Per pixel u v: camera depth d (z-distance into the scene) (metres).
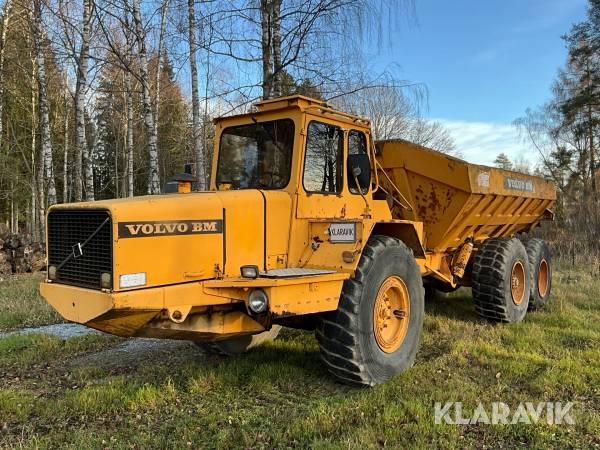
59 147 24.59
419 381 4.38
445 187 5.85
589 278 10.37
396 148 6.05
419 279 4.96
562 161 30.11
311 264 4.38
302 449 3.24
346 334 4.16
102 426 3.64
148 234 3.51
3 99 20.56
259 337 5.49
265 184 4.52
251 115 4.60
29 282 10.48
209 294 3.72
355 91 8.16
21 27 16.56
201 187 11.33
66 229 3.73
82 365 5.14
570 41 27.94
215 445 3.31
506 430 3.46
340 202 4.70
